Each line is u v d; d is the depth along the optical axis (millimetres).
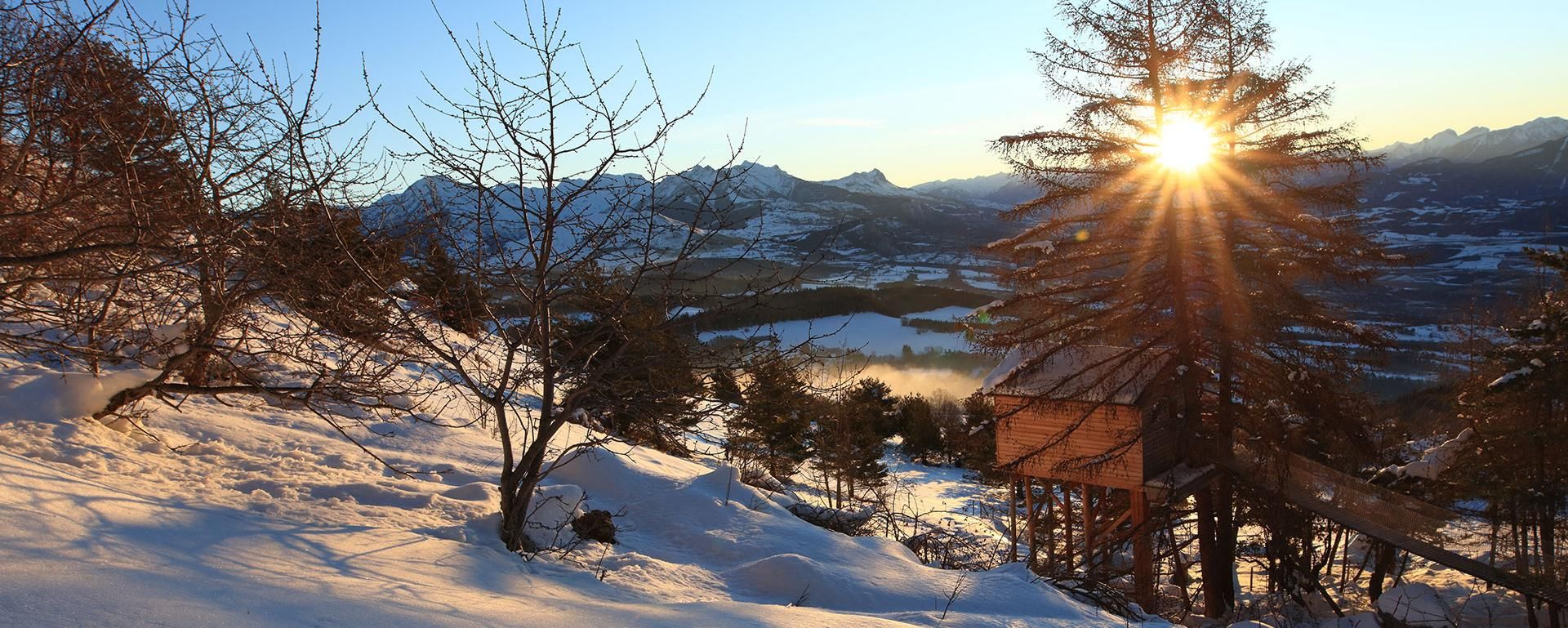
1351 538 29719
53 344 6902
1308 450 22891
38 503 4535
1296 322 18047
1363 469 24266
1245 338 18172
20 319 7219
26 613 3234
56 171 6465
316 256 6773
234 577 4242
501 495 6824
